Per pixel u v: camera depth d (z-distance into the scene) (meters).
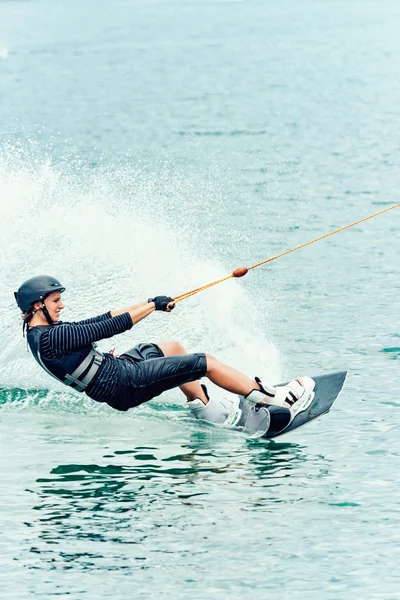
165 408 22.80
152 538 16.25
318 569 15.22
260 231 40.25
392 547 15.80
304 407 20.97
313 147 58.41
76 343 19.94
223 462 19.38
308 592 14.60
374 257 36.53
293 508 17.20
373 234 39.88
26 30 123.06
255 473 18.77
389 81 81.31
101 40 112.31
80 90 82.69
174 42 108.81
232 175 51.28
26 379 24.52
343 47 100.19
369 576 15.00
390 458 19.23
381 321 28.83
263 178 50.62
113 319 20.22
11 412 22.52
